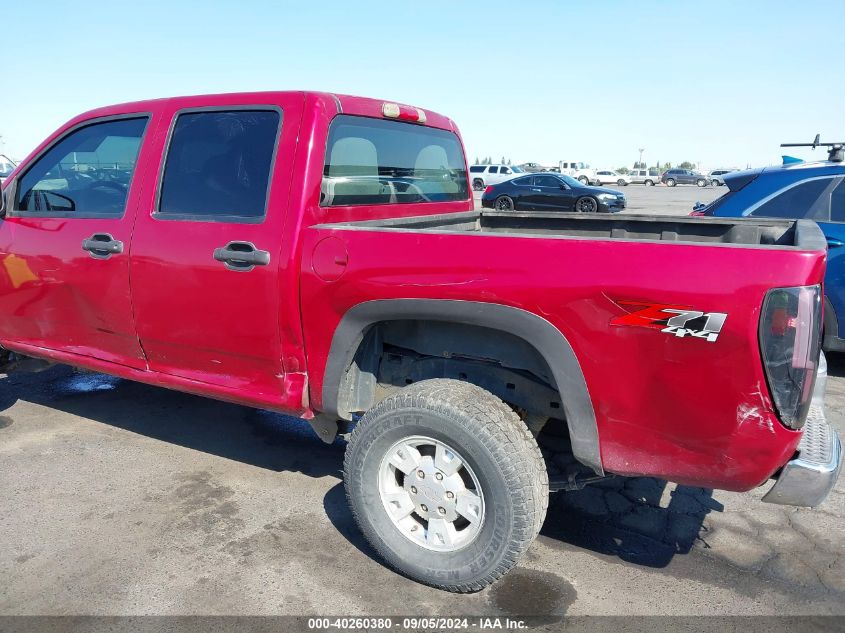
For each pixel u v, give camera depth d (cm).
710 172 5862
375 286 256
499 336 257
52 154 365
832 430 244
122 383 517
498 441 238
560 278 224
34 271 363
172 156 317
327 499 343
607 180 5244
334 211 300
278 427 437
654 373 215
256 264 282
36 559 286
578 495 354
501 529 243
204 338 308
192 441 411
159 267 312
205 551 294
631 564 292
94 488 350
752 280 199
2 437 412
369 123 328
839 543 309
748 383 203
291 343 286
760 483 215
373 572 281
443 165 414
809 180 522
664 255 211
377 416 263
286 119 289
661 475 226
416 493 264
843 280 500
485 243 238
